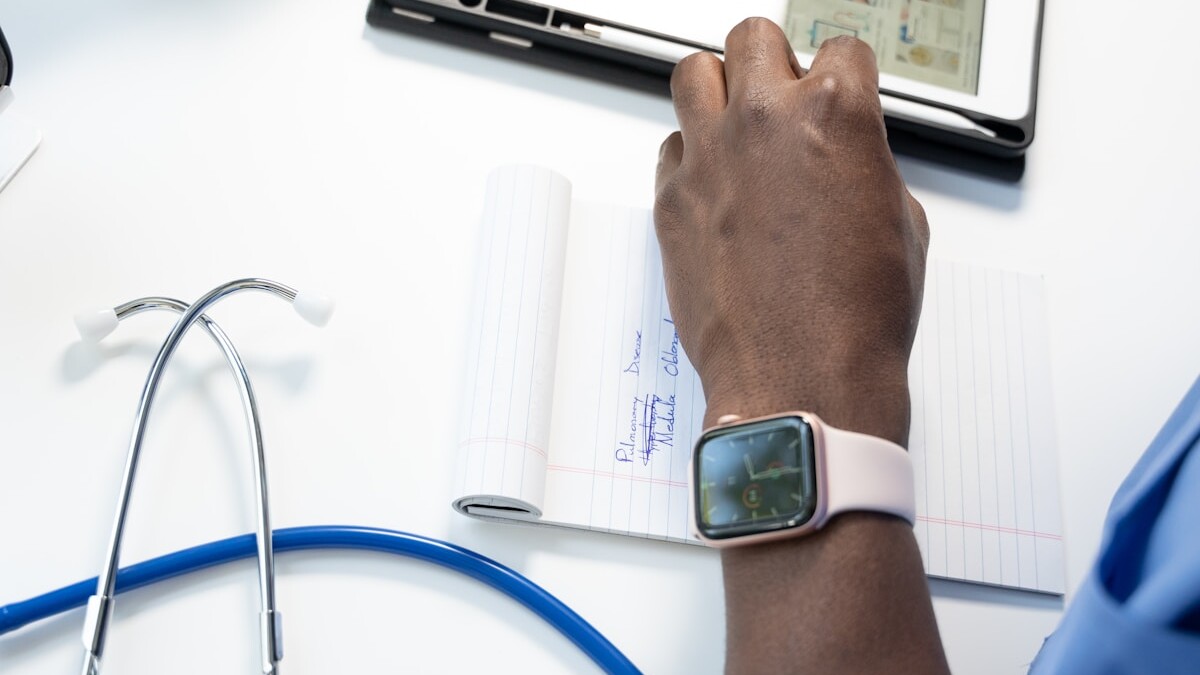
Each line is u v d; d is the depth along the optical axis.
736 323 0.54
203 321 0.60
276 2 0.80
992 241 0.80
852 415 0.49
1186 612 0.34
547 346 0.63
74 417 0.60
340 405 0.63
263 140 0.73
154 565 0.55
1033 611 0.64
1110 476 0.71
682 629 0.60
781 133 0.56
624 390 0.66
